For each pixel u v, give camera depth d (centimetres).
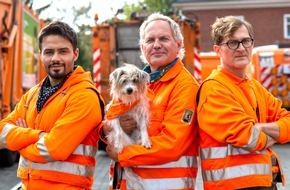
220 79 341
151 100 355
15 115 366
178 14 1090
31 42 1056
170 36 356
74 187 339
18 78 940
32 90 371
